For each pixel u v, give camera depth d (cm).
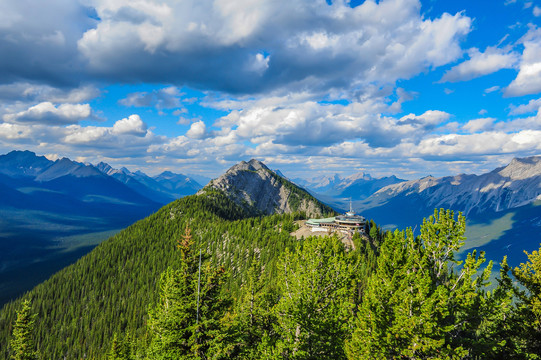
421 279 1975
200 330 2652
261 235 16700
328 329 2716
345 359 2603
